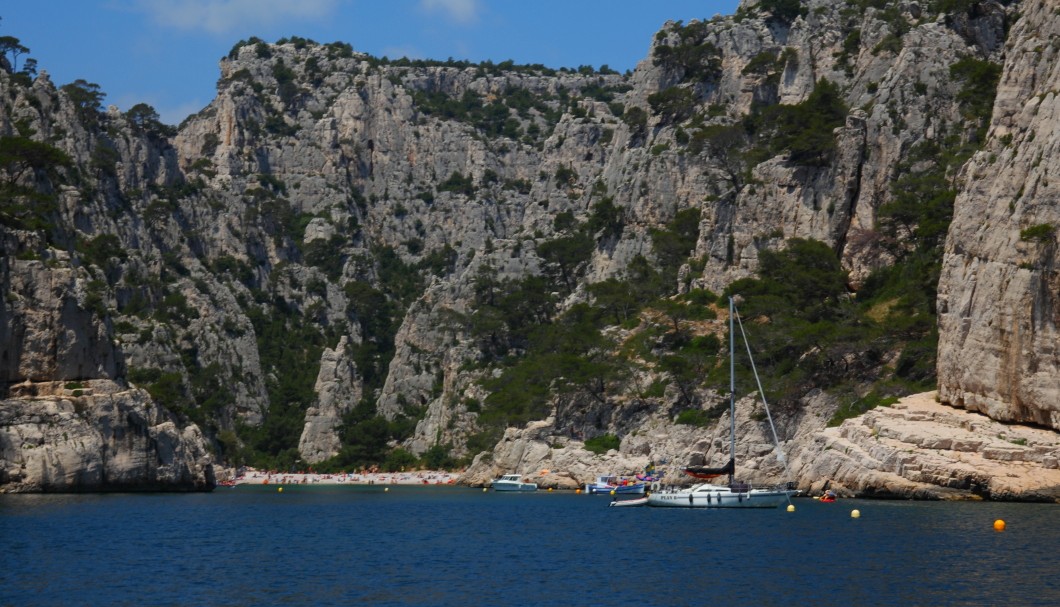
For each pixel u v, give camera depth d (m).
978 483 99.25
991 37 167.00
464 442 197.38
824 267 155.38
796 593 59.12
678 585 62.16
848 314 144.00
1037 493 96.25
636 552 75.19
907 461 103.12
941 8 172.50
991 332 104.00
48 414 127.19
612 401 155.38
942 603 55.97
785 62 198.38
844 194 159.75
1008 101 113.94
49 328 130.12
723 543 78.31
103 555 75.56
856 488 107.06
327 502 131.50
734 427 118.00
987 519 85.62
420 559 73.81
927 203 146.12
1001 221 106.06
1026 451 98.81
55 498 121.50
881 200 156.50
